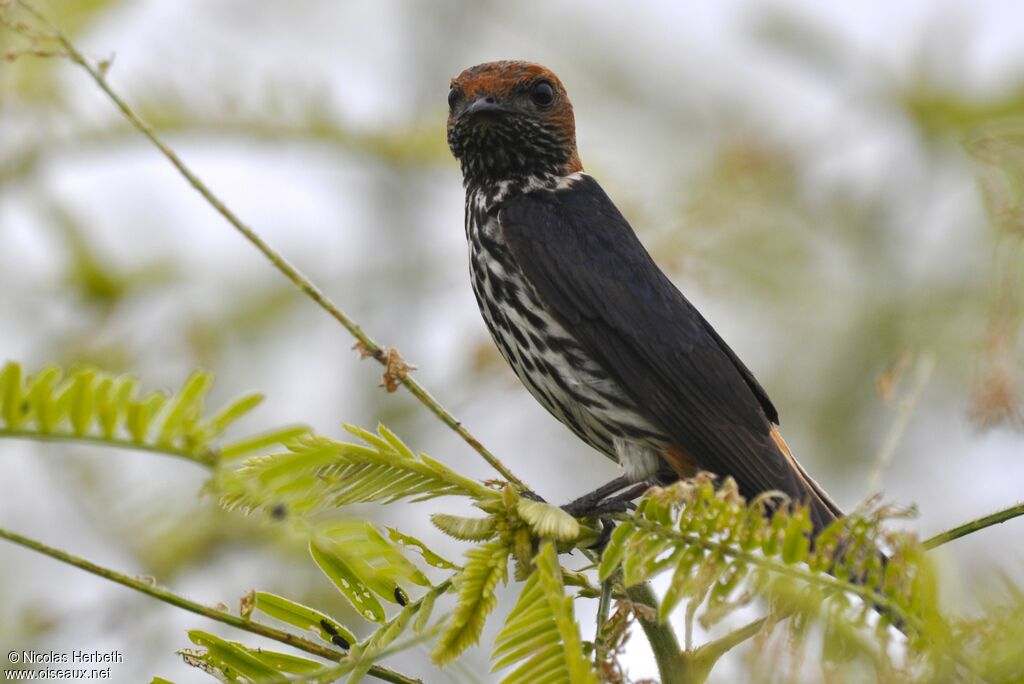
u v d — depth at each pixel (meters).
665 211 13.24
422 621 5.66
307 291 6.68
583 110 14.11
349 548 4.86
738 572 5.00
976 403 8.24
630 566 5.09
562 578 5.99
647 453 9.89
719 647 5.96
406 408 12.69
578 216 10.47
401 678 5.80
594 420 10.15
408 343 13.16
